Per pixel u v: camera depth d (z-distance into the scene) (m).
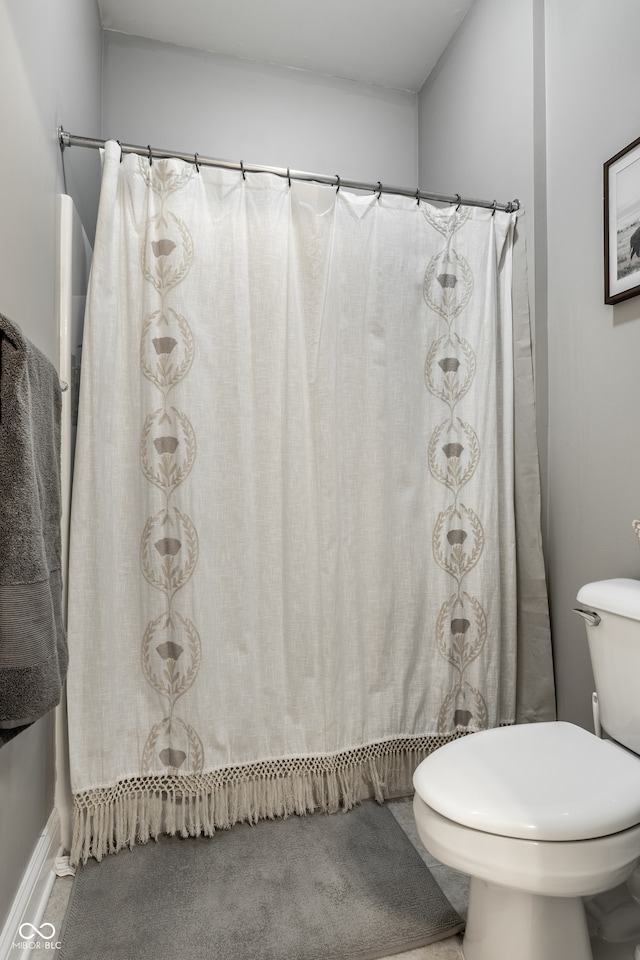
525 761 1.17
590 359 1.65
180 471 1.56
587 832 0.97
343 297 1.74
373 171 2.67
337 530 1.70
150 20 2.29
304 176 1.70
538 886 0.97
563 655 1.78
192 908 1.31
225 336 1.64
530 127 1.84
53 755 1.54
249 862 1.47
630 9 1.48
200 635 1.57
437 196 1.82
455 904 1.34
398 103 2.71
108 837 1.51
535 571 1.83
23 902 1.18
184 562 1.56
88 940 1.22
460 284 1.85
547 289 1.82
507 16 1.97
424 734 1.80
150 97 2.39
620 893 1.31
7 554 0.85
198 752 1.57
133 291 1.58
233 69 2.50
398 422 1.79
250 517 1.65
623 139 1.51
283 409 1.68
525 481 1.85
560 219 1.75
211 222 1.64
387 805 1.74
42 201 1.33
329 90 2.62
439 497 1.81
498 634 1.82
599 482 1.62
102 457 1.53
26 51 1.17
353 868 1.45
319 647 1.69
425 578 1.81
